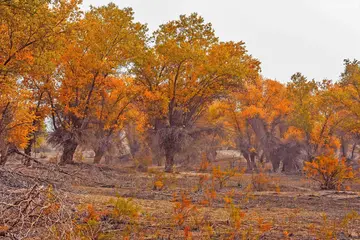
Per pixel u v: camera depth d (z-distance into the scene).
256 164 46.41
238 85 35.25
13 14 14.73
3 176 9.44
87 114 29.97
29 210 5.01
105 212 7.25
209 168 27.91
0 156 14.13
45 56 16.59
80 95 30.03
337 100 37.59
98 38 28.17
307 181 22.75
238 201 11.45
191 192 13.51
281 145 43.25
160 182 13.84
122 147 38.53
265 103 46.19
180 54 31.38
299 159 42.19
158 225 6.78
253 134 47.12
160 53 32.44
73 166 19.69
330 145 40.25
